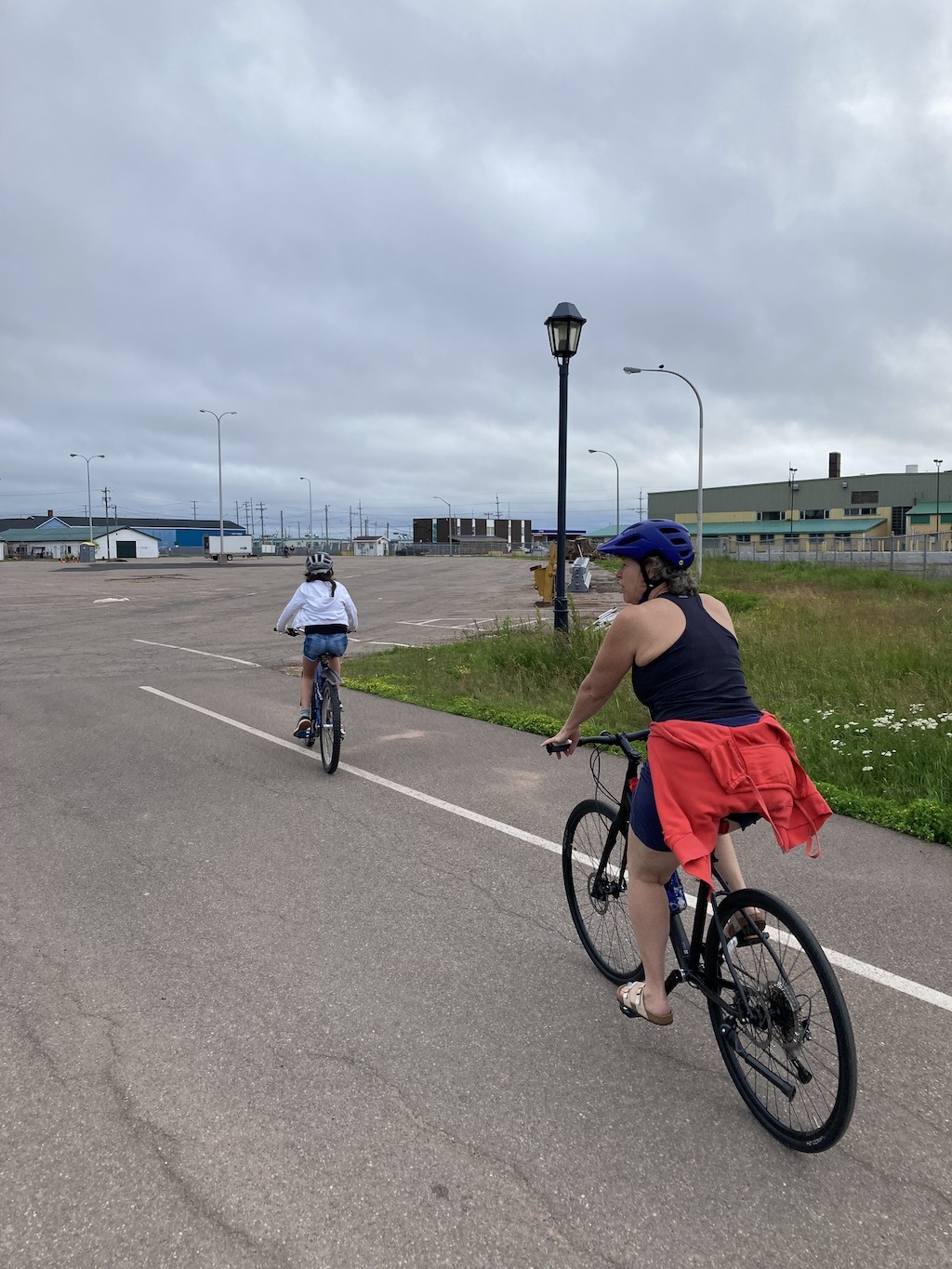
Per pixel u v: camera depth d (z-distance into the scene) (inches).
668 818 100.8
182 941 156.3
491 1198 93.5
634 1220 90.7
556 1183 96.0
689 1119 107.2
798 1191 94.6
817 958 94.6
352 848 204.7
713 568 1550.2
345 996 136.9
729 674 104.8
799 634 508.7
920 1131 103.8
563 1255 86.0
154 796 248.7
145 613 952.3
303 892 178.7
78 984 140.8
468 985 140.6
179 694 421.1
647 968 116.0
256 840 210.2
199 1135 103.7
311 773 273.4
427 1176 97.0
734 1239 88.0
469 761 285.6
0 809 236.8
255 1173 97.2
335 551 5290.4
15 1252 86.0
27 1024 128.6
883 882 178.1
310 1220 90.5
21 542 4325.8
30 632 751.7
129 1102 110.2
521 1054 121.0
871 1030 124.6
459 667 469.1
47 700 409.7
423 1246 87.2
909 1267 84.4
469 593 1264.8
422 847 205.2
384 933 159.2
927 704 325.1
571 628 479.2
